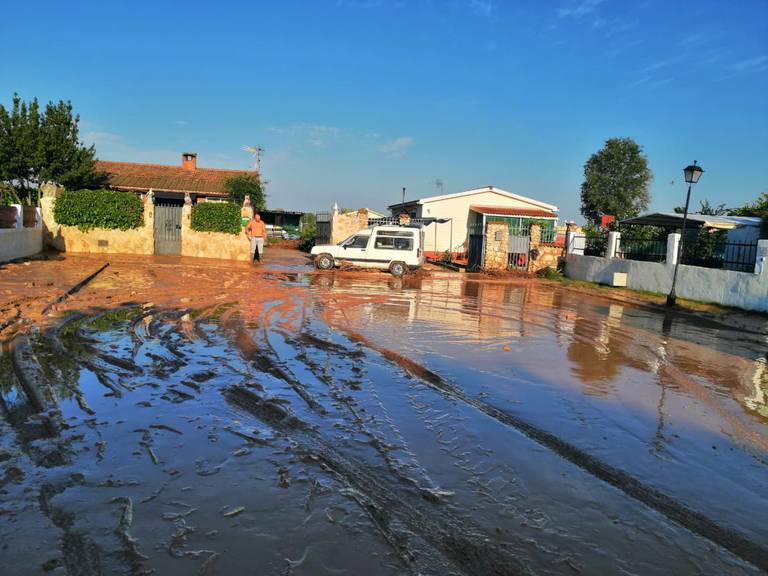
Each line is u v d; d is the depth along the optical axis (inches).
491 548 133.6
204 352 300.0
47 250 861.8
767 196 971.3
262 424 203.3
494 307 556.1
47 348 286.5
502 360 323.3
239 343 325.7
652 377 305.7
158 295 491.2
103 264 712.4
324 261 839.1
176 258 882.8
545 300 645.3
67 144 1168.2
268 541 130.6
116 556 121.9
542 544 136.7
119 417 201.6
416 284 744.3
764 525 153.3
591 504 158.2
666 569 129.9
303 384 253.1
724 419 240.4
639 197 1835.6
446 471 173.6
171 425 197.2
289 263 941.8
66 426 191.0
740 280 612.7
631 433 216.5
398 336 375.9
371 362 299.9
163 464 167.0
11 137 1112.2
